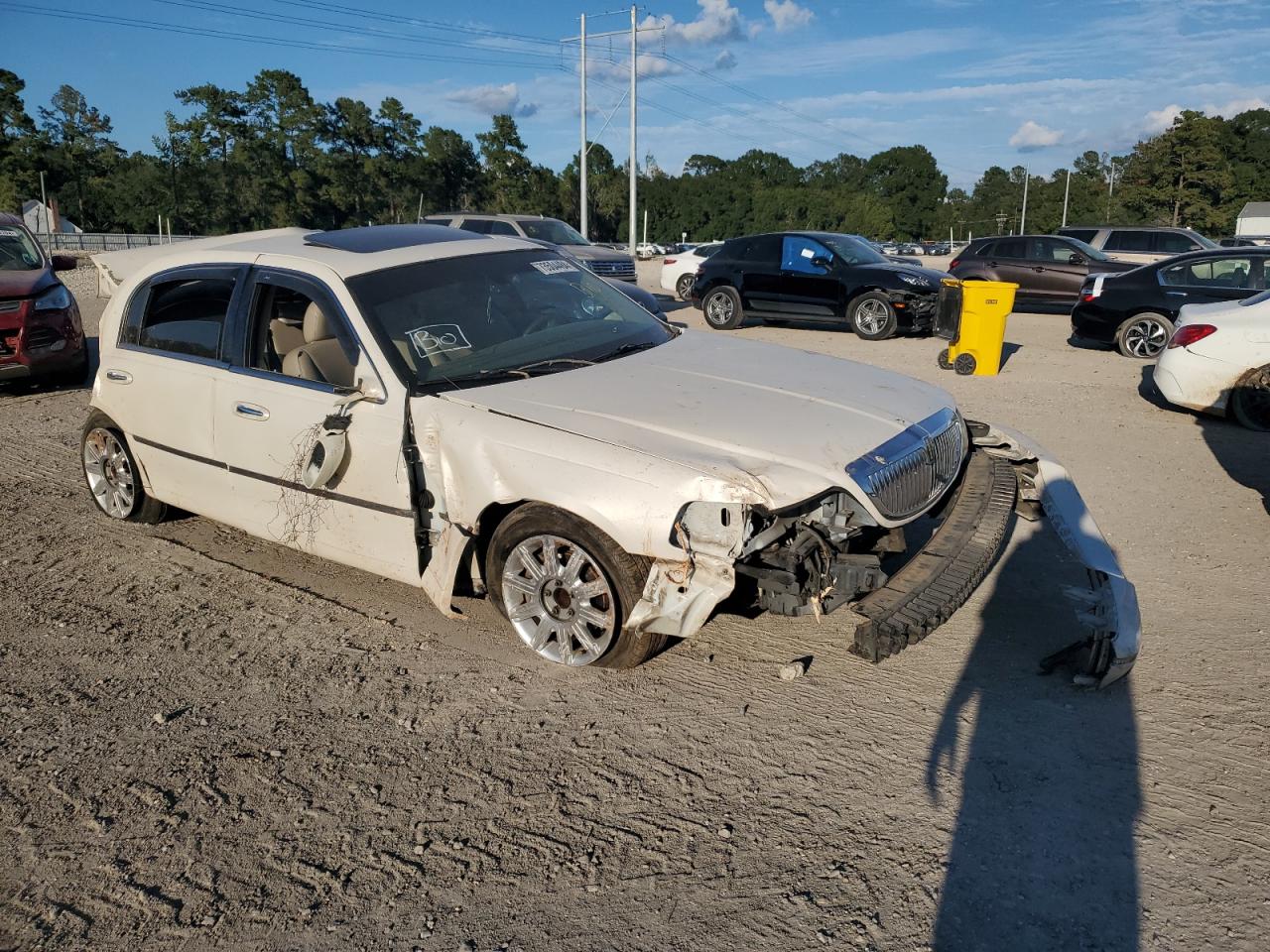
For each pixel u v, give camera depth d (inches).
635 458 138.5
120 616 184.9
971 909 103.6
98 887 112.3
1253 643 161.5
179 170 3521.2
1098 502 239.1
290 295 186.5
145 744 141.0
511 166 4355.3
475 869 113.3
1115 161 4805.6
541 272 200.1
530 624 158.9
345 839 119.2
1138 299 467.5
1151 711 141.0
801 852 113.6
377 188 3976.4
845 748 134.0
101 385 218.8
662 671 156.6
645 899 107.1
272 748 139.0
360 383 166.1
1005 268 677.9
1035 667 154.8
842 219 4714.6
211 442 192.4
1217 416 331.0
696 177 5201.8
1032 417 335.6
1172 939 98.5
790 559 135.0
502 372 168.6
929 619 126.3
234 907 108.3
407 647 168.4
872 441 148.4
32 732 144.9
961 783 125.2
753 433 144.8
